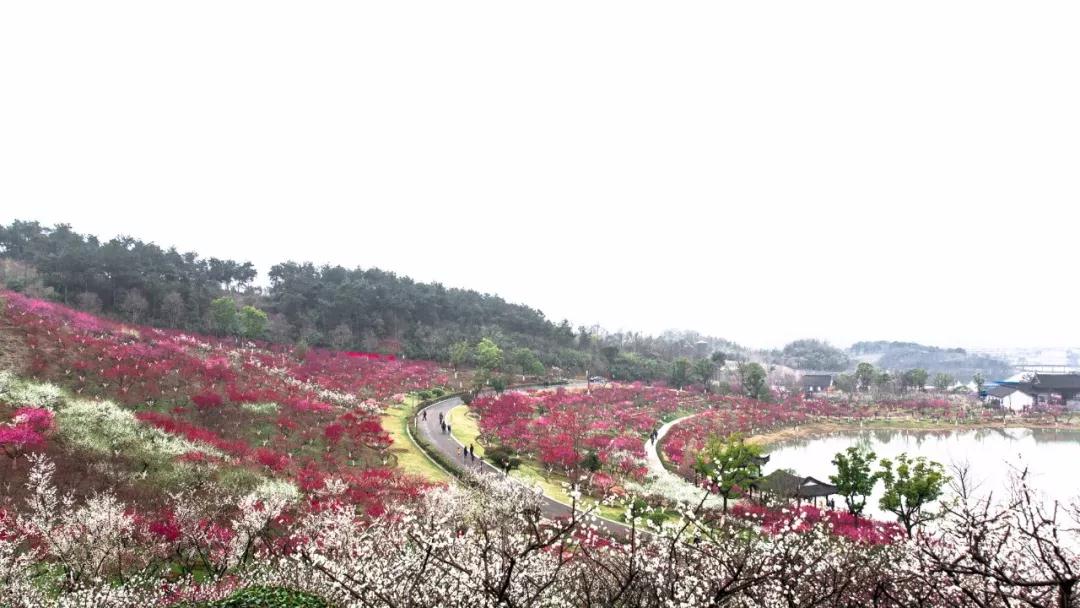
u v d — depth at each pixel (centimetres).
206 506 2281
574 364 10688
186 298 8038
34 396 3142
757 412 7812
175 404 3888
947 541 1178
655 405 7600
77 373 3903
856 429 7612
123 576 1684
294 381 5478
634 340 15275
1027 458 5459
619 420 6309
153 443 2938
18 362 3753
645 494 3353
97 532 1784
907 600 968
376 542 1633
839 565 1127
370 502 2708
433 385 7338
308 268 10975
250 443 3572
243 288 10956
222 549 1873
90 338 4625
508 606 945
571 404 6988
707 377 9812
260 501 2292
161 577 1714
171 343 5584
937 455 5616
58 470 2391
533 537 1316
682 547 1215
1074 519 1111
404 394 6519
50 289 6606
